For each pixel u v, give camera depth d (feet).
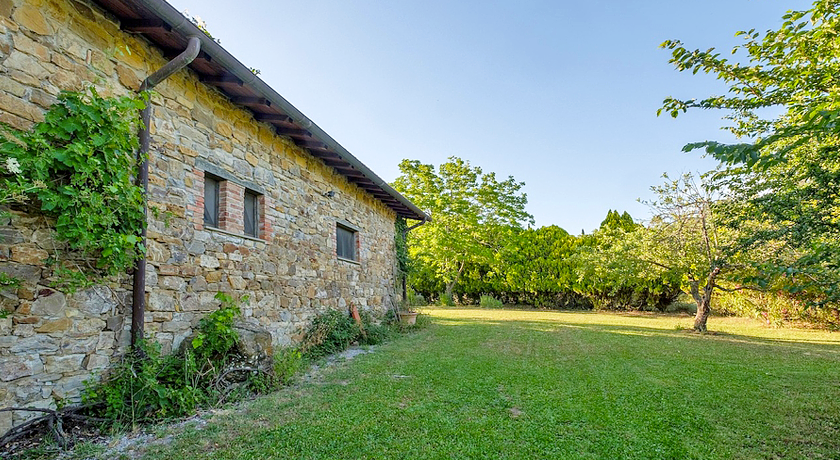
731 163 5.76
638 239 31.68
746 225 16.46
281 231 18.17
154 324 11.64
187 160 13.23
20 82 8.77
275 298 17.43
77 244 9.19
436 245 55.62
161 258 11.99
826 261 7.90
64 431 9.00
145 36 11.94
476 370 15.76
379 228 31.04
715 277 28.12
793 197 9.95
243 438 8.94
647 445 8.78
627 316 43.04
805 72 10.44
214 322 13.09
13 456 7.81
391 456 8.14
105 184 9.70
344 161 21.67
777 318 32.73
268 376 12.96
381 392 12.67
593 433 9.41
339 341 20.20
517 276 56.95
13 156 8.11
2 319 8.45
